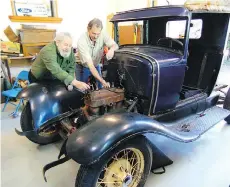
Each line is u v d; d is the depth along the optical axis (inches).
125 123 59.1
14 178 81.4
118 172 65.9
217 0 85.0
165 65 80.7
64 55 94.3
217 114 106.3
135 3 217.0
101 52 118.1
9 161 92.0
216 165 87.9
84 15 210.1
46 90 91.5
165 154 95.2
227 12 88.7
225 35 95.8
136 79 83.0
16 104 161.8
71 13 201.9
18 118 137.3
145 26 111.5
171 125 90.6
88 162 52.8
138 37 172.6
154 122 65.9
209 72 105.5
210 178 80.2
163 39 101.3
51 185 77.7
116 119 60.1
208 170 84.7
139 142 63.9
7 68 168.9
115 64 92.0
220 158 92.7
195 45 108.1
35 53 176.2
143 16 90.7
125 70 87.0
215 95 115.6
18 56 167.6
